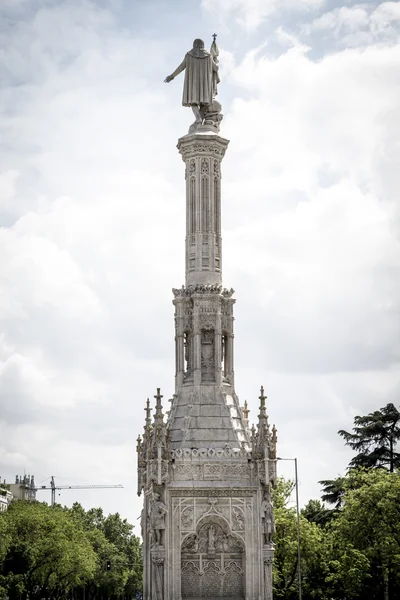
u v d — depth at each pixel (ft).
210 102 273.75
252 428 247.70
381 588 368.07
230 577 240.73
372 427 437.58
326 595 374.02
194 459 242.17
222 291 260.42
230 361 259.39
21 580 470.80
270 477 242.17
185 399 254.47
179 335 259.60
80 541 540.11
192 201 267.59
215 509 240.32
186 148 269.64
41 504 618.03
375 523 358.02
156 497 239.30
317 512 450.30
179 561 237.86
